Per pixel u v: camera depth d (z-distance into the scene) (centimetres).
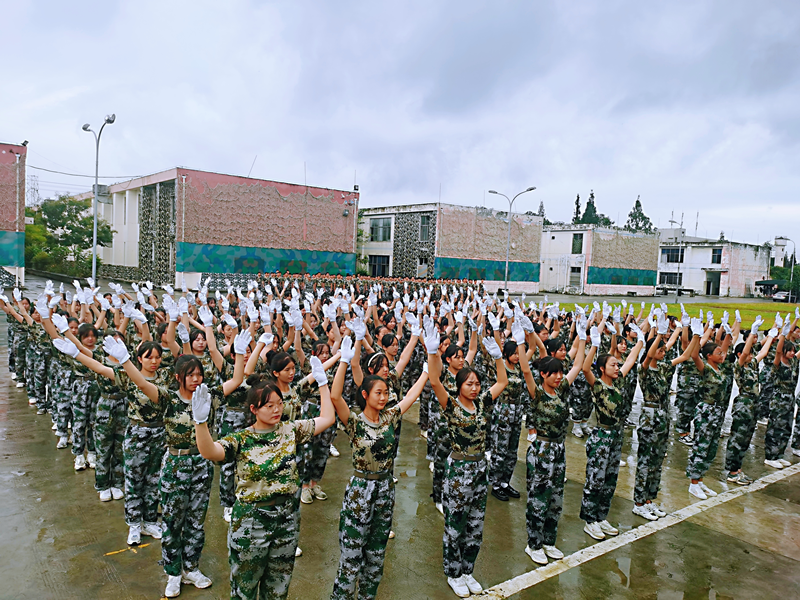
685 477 750
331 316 653
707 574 495
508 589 459
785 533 584
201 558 488
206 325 550
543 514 504
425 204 4112
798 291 5484
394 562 498
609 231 5278
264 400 342
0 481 624
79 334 616
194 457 432
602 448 547
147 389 430
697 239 8419
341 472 713
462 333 766
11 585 429
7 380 1134
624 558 519
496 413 647
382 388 397
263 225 3534
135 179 3825
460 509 448
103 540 507
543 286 5553
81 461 669
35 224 4162
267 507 341
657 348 612
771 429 806
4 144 2672
